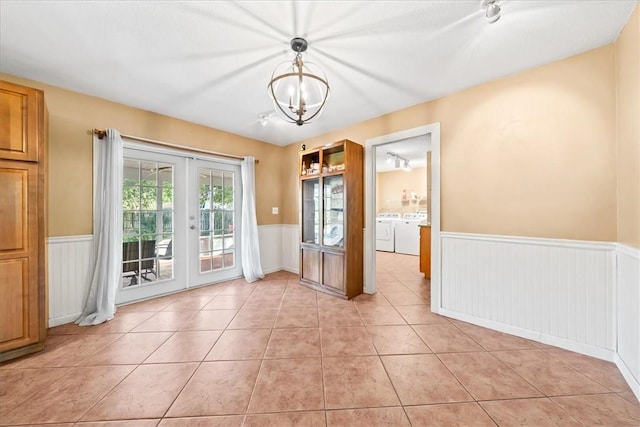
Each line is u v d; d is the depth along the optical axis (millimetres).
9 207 1868
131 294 2977
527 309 2172
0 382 1608
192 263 3545
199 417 1347
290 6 1512
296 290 3490
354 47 1894
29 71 2201
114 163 2672
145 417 1346
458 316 2559
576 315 1955
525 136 2178
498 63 2084
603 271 1852
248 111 3088
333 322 2492
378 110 3037
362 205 3400
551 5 1494
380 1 1477
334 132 3766
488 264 2373
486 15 1487
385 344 2082
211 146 3668
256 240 4062
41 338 1985
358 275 3316
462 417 1350
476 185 2445
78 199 2568
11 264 1872
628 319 1626
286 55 2000
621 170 1747
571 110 1979
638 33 1483
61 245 2457
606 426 1292
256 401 1459
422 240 4148
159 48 1909
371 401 1462
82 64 2109
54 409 1394
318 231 3512
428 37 1780
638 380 1480
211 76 2303
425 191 6965
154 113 3102
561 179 2021
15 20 1606
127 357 1891
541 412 1382
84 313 2523
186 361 1843
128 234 2965
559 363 1813
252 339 2162
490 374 1698
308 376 1678
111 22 1642
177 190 3377
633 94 1567
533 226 2146
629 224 1636
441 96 2666
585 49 1907
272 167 4523
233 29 1712
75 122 2555
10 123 1873
